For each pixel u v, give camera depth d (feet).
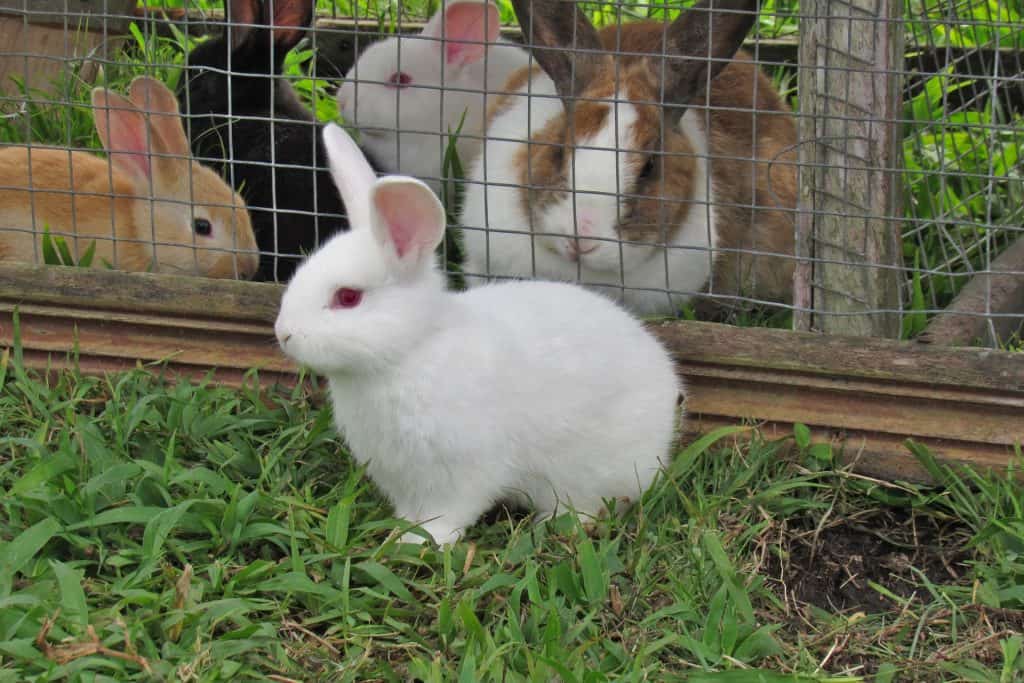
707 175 4.17
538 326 3.69
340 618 3.38
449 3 5.19
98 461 3.69
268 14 5.06
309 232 4.80
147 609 3.29
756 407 3.99
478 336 3.57
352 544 3.53
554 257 4.28
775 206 4.39
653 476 3.79
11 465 3.71
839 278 3.97
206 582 3.39
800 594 3.66
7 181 4.41
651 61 4.26
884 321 3.99
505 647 3.22
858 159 3.89
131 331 4.13
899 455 3.93
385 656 3.31
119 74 5.36
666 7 4.01
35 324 4.14
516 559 3.54
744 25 4.18
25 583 3.36
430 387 3.52
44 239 4.23
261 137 4.92
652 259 4.23
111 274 4.09
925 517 3.90
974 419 3.88
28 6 5.30
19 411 3.94
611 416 3.70
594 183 4.06
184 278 4.08
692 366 3.99
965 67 5.39
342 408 3.61
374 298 3.46
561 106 4.33
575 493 3.75
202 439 3.87
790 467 3.94
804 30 3.88
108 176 4.44
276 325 3.48
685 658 3.35
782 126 4.69
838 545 3.80
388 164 5.35
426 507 3.66
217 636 3.32
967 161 5.07
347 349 3.44
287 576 3.40
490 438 3.58
